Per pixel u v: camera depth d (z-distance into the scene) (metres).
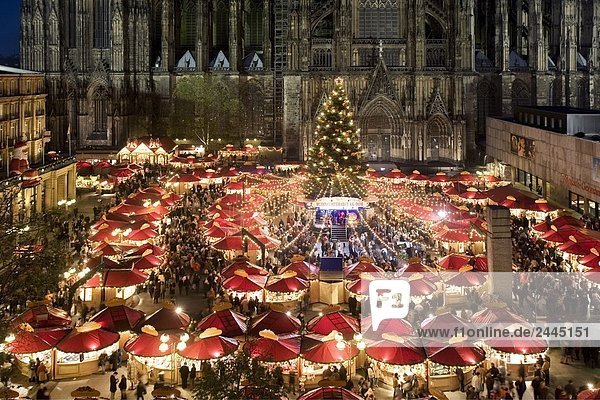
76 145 151.38
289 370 47.00
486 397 42.50
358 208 91.88
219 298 57.88
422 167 137.38
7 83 105.94
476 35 160.50
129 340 49.12
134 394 45.03
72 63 151.50
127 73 151.25
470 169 138.50
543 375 44.06
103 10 151.38
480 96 150.50
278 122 153.62
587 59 159.12
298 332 50.53
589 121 99.94
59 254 46.31
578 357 48.84
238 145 151.25
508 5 159.12
